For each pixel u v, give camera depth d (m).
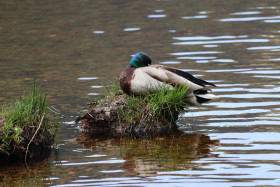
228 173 8.51
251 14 24.56
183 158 9.36
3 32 22.64
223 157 9.30
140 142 10.55
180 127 11.31
